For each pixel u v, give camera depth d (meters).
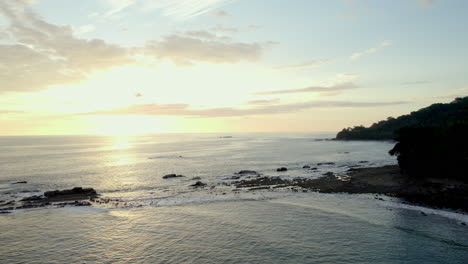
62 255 33.38
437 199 51.59
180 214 48.34
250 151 178.38
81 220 45.50
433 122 188.25
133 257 32.62
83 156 153.88
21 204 54.81
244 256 32.47
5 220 45.50
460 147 64.44
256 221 44.31
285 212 48.56
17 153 175.38
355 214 46.50
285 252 33.31
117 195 62.44
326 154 147.50
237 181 76.12
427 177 65.31
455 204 48.53
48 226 42.81
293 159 126.50
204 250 34.19
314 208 50.47
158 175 88.12
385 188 61.84
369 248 34.09
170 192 64.75
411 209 47.84
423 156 66.25
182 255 32.94
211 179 80.12
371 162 109.88
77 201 56.62
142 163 119.00
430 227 39.88
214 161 123.94
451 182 59.91
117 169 101.44
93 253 33.81
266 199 57.41
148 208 51.94
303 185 68.75
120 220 45.44
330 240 36.59
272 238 37.53
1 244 36.47
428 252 32.78
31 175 88.75
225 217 46.47
